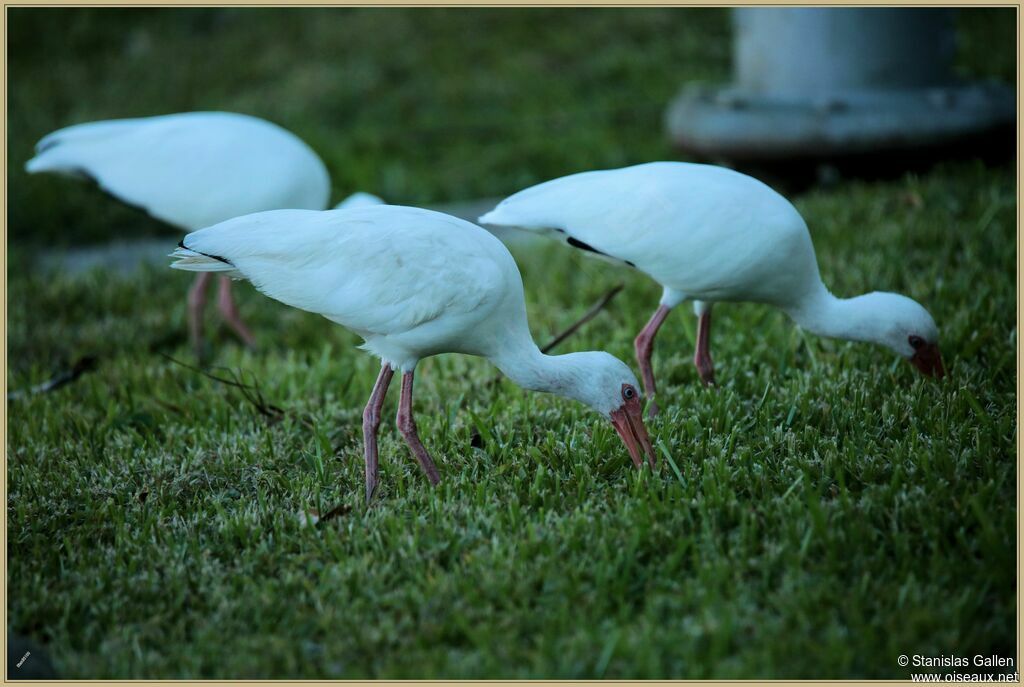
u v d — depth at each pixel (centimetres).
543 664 636
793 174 1653
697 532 764
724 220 917
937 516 737
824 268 1259
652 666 626
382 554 756
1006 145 1598
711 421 928
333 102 2239
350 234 823
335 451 959
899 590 676
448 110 2206
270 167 1208
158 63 2523
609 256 951
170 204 1198
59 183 1927
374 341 853
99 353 1273
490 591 705
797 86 1636
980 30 2225
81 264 1680
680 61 2309
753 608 670
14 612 721
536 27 2500
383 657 664
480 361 1123
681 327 1179
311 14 2656
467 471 878
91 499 868
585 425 940
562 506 810
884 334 977
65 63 2581
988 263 1229
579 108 2158
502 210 970
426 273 820
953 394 930
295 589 733
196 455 926
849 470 824
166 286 1495
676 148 1739
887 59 1594
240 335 1289
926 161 1589
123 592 738
